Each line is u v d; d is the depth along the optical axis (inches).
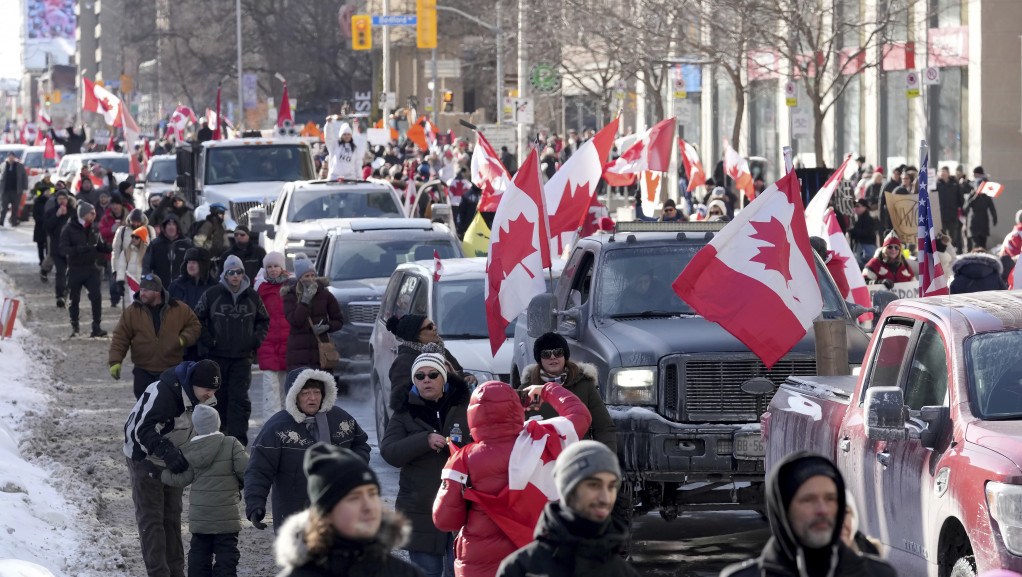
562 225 1616.6
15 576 946.1
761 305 1122.0
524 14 4874.5
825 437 977.5
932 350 878.4
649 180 2696.9
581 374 1016.9
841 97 4985.2
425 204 3351.4
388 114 6742.1
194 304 1692.9
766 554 466.9
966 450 787.4
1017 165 4170.8
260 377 2326.5
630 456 1176.8
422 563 944.3
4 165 5728.3
